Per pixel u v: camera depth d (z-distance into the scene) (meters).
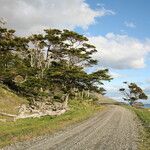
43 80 59.03
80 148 18.89
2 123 31.66
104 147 19.80
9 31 54.16
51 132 26.41
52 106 53.97
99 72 67.75
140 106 131.75
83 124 34.81
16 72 54.38
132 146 20.64
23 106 46.12
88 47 65.38
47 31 61.66
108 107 86.06
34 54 67.12
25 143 20.02
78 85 68.06
